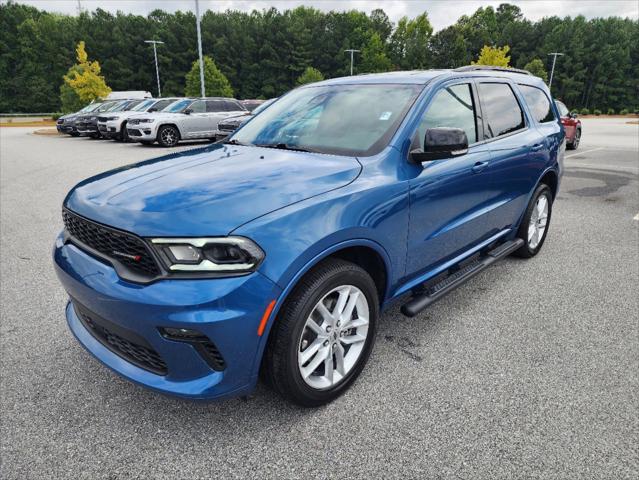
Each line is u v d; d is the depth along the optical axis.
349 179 2.39
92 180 2.62
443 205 2.96
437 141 2.50
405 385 2.59
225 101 17.31
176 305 1.85
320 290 2.16
